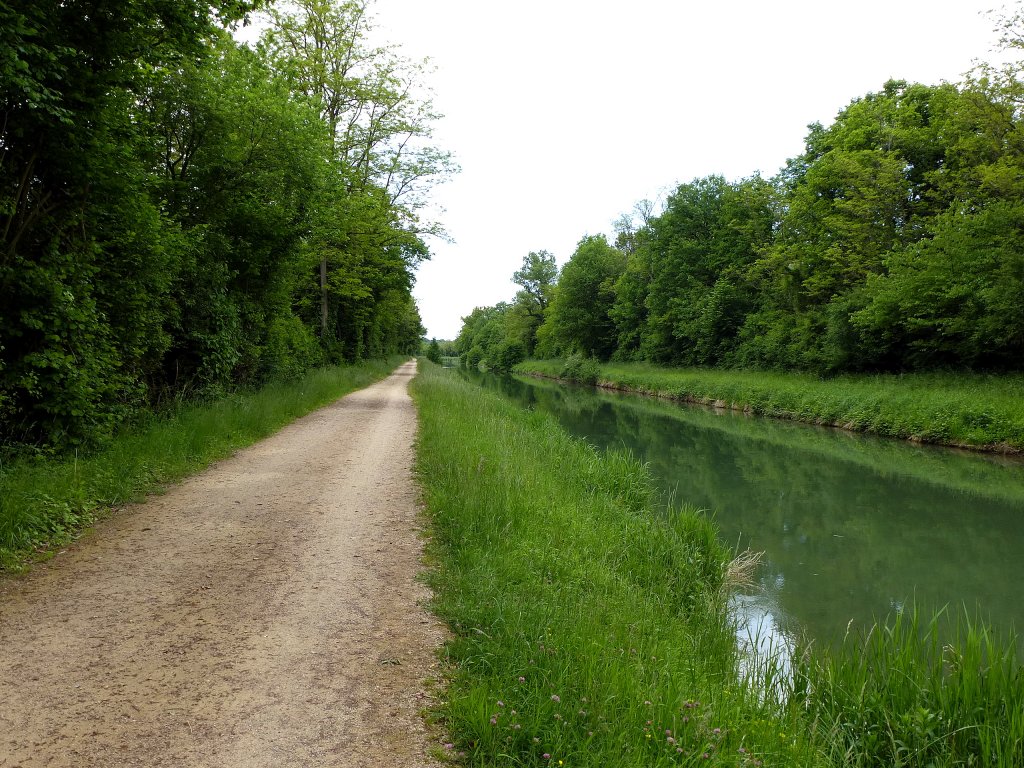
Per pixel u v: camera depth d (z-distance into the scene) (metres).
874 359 25.84
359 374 29.20
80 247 8.30
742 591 7.41
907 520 10.54
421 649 3.79
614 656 3.78
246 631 3.94
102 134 8.04
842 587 7.61
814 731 3.69
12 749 2.70
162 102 12.35
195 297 12.96
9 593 4.40
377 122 24.38
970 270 20.36
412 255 29.59
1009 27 18.06
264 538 5.78
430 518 6.49
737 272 39.34
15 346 7.41
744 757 2.99
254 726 2.95
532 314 79.94
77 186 8.02
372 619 4.17
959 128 21.03
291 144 14.03
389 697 3.25
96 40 7.50
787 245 32.72
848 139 27.62
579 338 59.31
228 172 13.70
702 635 5.27
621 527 7.79
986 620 6.64
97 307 9.04
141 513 6.48
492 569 4.99
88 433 7.93
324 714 3.07
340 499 7.23
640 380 42.19
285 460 9.50
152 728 2.90
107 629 3.91
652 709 3.19
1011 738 3.46
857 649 4.71
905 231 25.34
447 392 20.20
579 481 10.02
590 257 58.97
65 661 3.50
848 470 14.58
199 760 2.68
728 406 29.75
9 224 7.18
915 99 27.95
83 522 6.01
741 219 40.22
